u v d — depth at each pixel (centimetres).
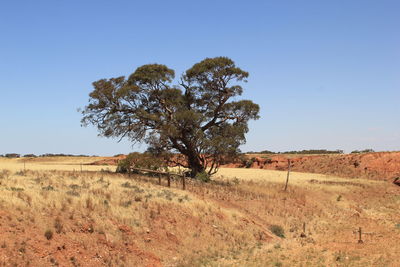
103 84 4088
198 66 4322
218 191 3384
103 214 1934
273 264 1967
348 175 7050
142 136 4159
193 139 4184
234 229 2420
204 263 1880
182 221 2255
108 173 3738
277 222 2917
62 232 1630
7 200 1700
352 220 3453
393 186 5559
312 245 2475
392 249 2422
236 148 4325
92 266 1524
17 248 1412
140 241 1861
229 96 4506
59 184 2392
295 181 5391
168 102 4253
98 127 4156
